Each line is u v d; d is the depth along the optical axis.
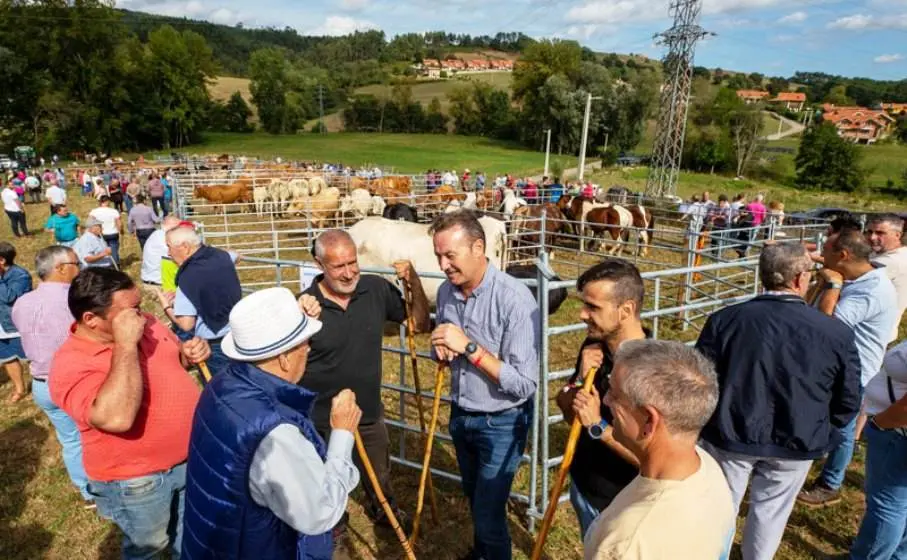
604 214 13.01
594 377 2.25
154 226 11.53
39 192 23.42
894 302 3.38
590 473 2.27
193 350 2.68
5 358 5.44
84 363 2.41
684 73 27.00
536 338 2.62
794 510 3.83
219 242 13.73
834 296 3.47
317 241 2.82
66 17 55.19
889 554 2.83
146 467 2.51
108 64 58.41
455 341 2.55
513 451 2.72
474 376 2.68
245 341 1.81
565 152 67.81
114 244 10.64
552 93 64.50
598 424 2.05
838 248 3.42
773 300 2.50
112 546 3.61
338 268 2.79
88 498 3.83
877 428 2.75
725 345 2.53
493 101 84.62
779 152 62.31
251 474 1.68
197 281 4.10
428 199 18.84
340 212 15.38
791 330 2.39
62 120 54.03
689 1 26.30
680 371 1.42
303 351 1.96
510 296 2.58
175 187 15.19
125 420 2.23
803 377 2.37
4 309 5.31
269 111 85.00
